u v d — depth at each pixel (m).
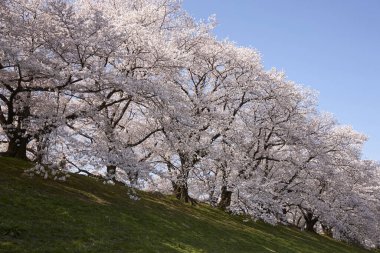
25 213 17.19
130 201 26.20
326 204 40.66
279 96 35.28
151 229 21.16
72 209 19.72
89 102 24.77
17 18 20.73
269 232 33.62
